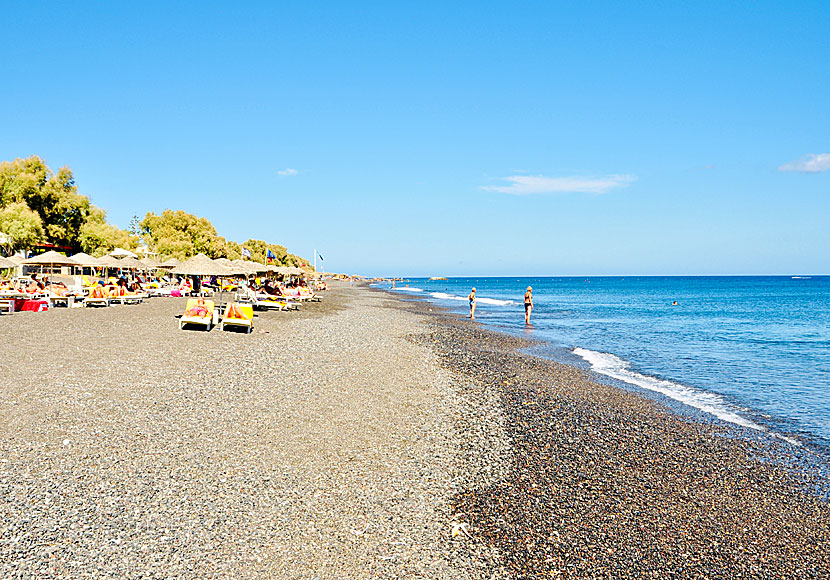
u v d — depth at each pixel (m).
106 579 4.55
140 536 5.20
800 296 80.62
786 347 23.23
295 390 10.88
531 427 9.79
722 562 5.68
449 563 5.23
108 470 6.50
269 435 8.13
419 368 14.45
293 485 6.52
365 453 7.72
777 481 7.97
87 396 9.38
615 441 9.35
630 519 6.46
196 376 11.39
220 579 4.67
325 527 5.66
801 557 5.89
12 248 42.84
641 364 18.23
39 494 5.82
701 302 64.94
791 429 10.70
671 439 9.70
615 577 5.25
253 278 42.44
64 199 47.91
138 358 12.96
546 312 45.09
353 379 12.33
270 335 18.84
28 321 19.23
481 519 6.15
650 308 52.22
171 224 69.31
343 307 38.03
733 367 17.98
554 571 5.26
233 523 5.56
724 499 7.24
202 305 18.94
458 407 10.67
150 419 8.41
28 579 4.48
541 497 6.85
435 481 7.03
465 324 30.39
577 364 17.55
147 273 55.38
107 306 27.33
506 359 17.39
